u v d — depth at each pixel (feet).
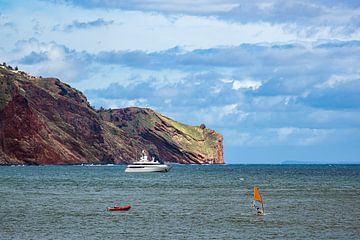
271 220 639.35
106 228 577.84
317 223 615.16
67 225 595.88
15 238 520.42
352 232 558.15
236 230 568.41
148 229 572.51
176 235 539.29
